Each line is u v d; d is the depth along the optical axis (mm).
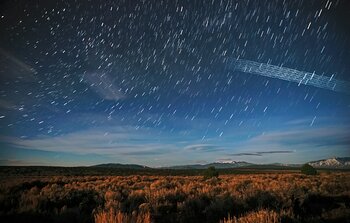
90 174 43031
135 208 9102
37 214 8297
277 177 27016
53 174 41688
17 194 12047
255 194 10648
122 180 23594
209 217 8516
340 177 24891
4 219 7801
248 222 6559
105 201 10781
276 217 6898
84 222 7777
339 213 8906
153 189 14328
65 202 10383
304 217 8414
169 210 9531
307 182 18547
